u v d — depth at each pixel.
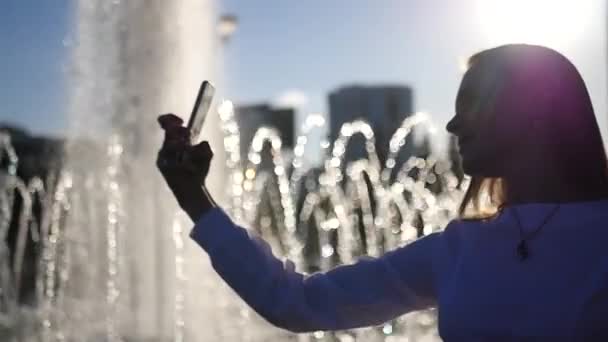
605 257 2.06
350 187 15.07
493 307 2.07
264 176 14.27
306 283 2.25
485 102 2.18
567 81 2.16
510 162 2.18
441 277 2.16
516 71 2.17
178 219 10.17
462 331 2.10
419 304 2.23
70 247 10.80
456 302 2.11
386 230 14.44
